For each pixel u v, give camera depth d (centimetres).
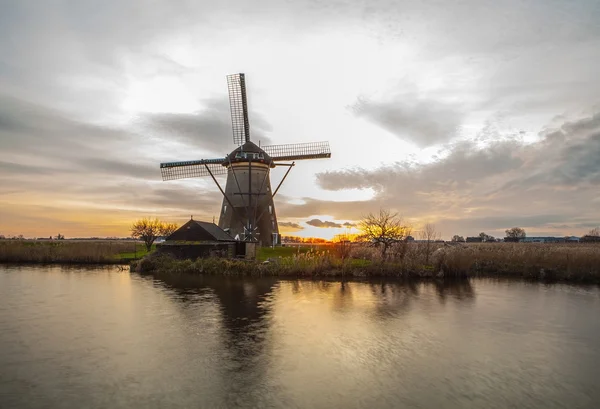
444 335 1759
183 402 1098
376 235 3950
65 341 1614
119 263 4981
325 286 3050
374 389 1198
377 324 1925
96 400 1105
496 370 1363
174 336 1692
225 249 4353
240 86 5431
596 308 2325
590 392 1199
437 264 3638
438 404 1109
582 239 12481
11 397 1123
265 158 5241
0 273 3881
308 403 1102
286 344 1606
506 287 3083
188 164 5425
